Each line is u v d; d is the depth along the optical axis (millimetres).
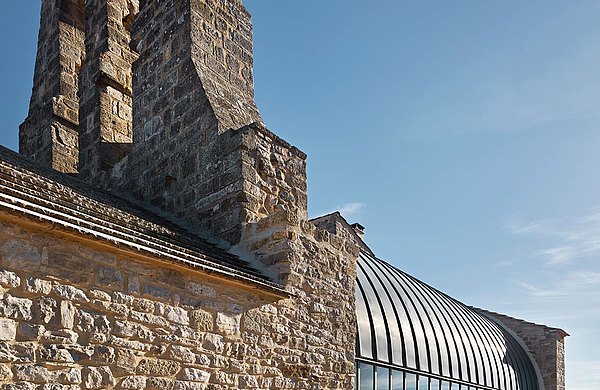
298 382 7109
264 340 6703
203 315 5961
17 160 8297
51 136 12344
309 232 7859
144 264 5434
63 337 4633
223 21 10289
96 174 11406
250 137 8281
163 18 10250
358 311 11719
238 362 6281
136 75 10664
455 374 15297
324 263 8047
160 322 5480
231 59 10250
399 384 12234
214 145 8586
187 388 5617
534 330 26297
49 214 4711
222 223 8164
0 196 4406
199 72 9352
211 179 8508
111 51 12156
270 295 6879
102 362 4891
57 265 4703
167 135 9633
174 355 5551
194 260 5945
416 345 13430
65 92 13031
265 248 7547
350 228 18625
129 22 12781
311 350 7453
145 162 10047
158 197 9578
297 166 9070
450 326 16484
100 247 5043
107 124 11711
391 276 15516
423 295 16578
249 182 8102
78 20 13898
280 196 8617
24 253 4484
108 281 5082
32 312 4453
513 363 22031
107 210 6859
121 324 5113
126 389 5051
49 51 13703
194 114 9125
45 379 4445
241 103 9828
